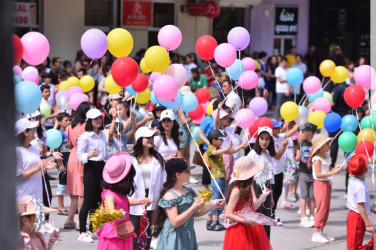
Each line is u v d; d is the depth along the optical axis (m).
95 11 38.09
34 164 11.89
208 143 17.45
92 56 13.19
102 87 25.48
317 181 15.30
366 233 16.39
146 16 39.97
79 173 14.95
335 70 18.16
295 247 14.91
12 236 3.38
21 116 14.04
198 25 42.81
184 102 15.02
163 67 13.44
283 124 17.95
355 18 50.53
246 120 15.45
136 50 39.94
